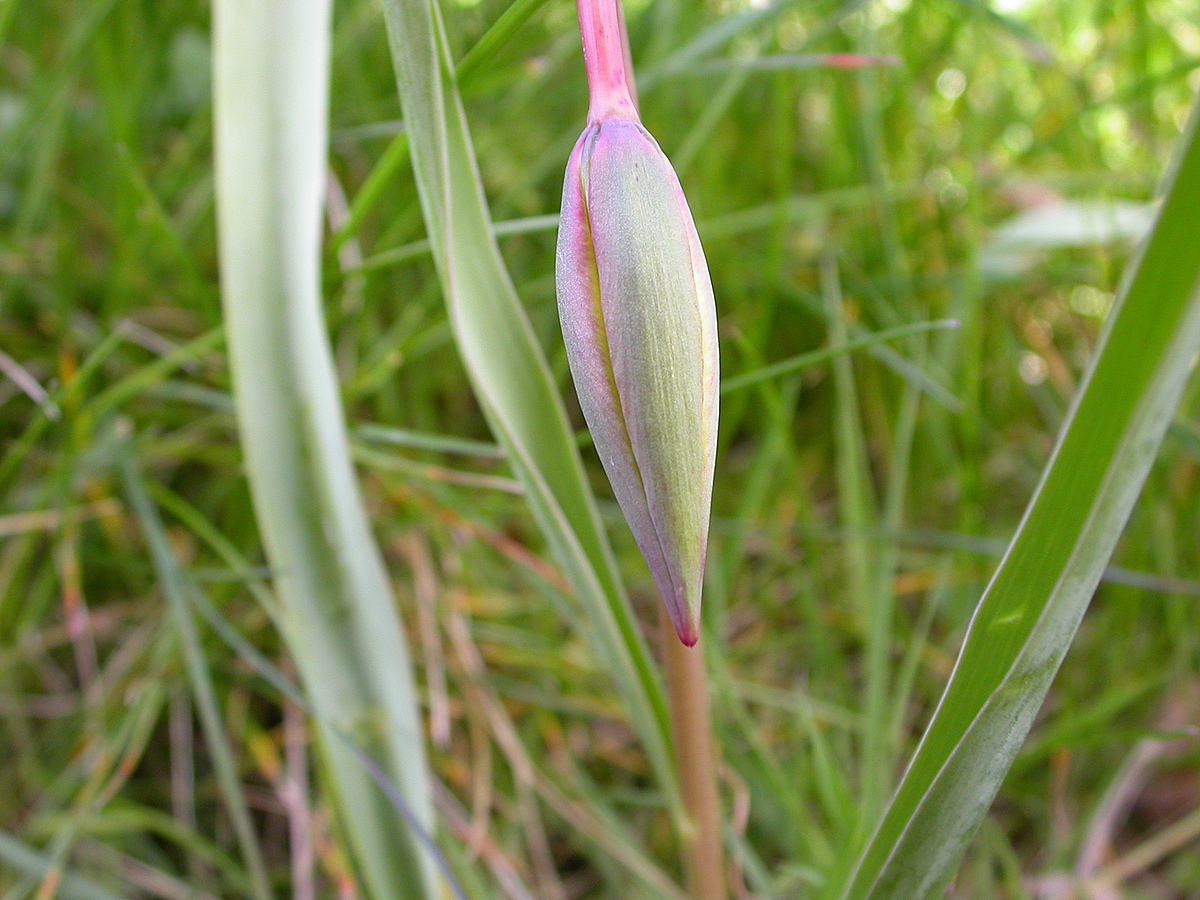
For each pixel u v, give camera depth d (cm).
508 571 29
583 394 11
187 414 28
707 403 10
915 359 28
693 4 33
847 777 24
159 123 33
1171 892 24
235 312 15
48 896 19
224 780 19
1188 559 28
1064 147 32
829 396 33
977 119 29
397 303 32
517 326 13
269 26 14
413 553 27
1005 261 31
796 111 36
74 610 24
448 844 19
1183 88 35
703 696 14
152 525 22
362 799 16
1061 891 23
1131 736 19
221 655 25
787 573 29
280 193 14
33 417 29
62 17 34
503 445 13
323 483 15
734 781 22
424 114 12
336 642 16
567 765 25
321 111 14
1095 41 36
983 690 11
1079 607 11
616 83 11
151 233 29
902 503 31
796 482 26
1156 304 9
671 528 10
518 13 13
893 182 33
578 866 25
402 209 32
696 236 11
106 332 29
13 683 25
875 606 24
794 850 21
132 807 23
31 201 28
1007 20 24
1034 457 32
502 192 34
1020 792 25
